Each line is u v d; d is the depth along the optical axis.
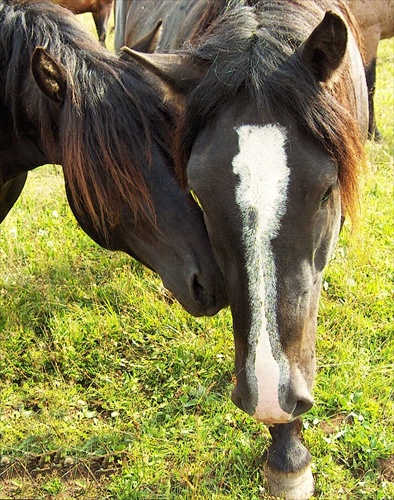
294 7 2.29
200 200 2.09
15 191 3.49
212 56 2.17
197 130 2.17
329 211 2.11
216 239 2.10
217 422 3.09
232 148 2.01
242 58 2.08
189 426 3.10
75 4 8.15
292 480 2.67
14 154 3.07
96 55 2.62
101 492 2.87
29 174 5.61
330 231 2.17
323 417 3.09
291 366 2.01
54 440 3.08
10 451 3.08
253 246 1.95
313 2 2.49
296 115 2.00
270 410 1.97
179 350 3.51
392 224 4.41
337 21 1.94
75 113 2.46
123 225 2.60
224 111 2.08
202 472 2.85
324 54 2.02
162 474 2.89
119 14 5.24
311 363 2.19
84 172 2.46
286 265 1.96
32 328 3.79
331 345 3.46
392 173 5.00
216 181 2.01
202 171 2.04
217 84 2.09
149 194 2.46
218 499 2.71
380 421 3.07
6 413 3.30
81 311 3.84
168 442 3.02
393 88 7.06
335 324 3.60
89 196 2.51
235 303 2.04
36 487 2.92
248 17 2.21
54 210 4.87
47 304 3.92
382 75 7.57
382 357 3.42
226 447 2.96
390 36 5.79
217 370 3.41
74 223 4.71
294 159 1.97
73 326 3.72
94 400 3.34
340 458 2.91
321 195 1.98
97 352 3.59
